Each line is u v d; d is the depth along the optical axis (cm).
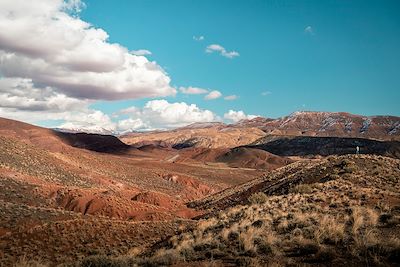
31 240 2653
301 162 6550
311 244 1280
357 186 3178
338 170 4216
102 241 2756
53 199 5631
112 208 5191
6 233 2936
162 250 1777
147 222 3391
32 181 6425
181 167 16075
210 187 12350
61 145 15062
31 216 3500
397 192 2800
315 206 2273
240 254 1341
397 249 1097
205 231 2277
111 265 1422
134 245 2711
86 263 1465
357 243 1214
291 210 2277
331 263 1101
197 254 1455
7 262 2206
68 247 2608
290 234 1532
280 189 4734
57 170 8412
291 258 1216
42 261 2277
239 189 6456
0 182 5628
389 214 1691
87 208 5344
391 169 4016
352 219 1664
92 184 8381
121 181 10019
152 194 6819
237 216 2642
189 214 5466
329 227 1453
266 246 1358
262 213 2356
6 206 3697
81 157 11631
